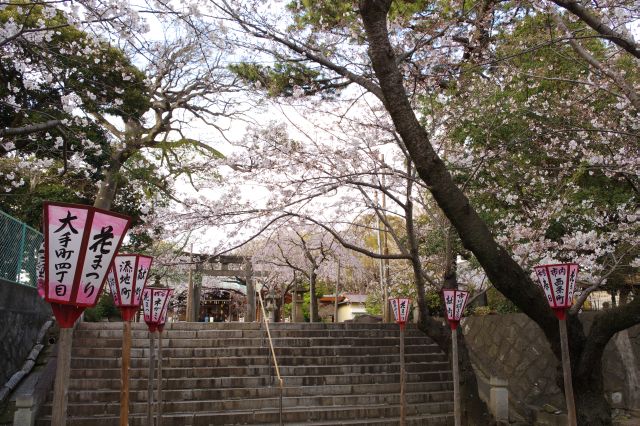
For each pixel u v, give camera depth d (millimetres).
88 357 11258
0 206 13758
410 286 17953
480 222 7066
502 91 10812
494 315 13383
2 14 10883
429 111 10742
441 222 11266
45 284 3035
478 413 9102
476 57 9852
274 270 22031
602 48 11062
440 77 9859
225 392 10695
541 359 11703
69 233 3119
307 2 9445
